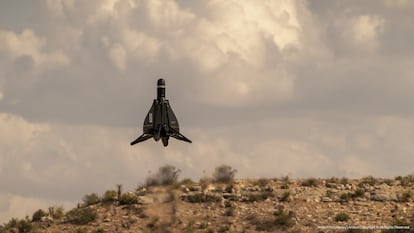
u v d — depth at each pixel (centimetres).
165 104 10781
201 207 12131
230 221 11600
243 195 12469
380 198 12281
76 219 12175
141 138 10731
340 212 11794
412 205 11994
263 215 11725
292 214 11700
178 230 11394
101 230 11594
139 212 12094
